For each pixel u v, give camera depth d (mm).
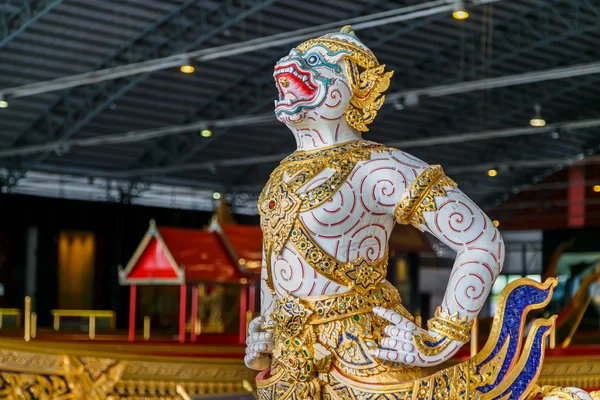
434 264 30312
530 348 3170
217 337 11133
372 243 3121
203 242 10211
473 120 25625
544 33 20781
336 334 3045
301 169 3139
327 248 3066
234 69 20391
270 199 3148
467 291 2936
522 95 24359
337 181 3061
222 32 18406
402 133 25766
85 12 17016
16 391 5898
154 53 18812
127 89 20141
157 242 9984
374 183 3072
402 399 2969
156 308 22234
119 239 26906
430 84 22016
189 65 14883
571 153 29609
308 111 3182
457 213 2982
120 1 16828
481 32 20469
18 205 25031
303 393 3047
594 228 18891
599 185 29203
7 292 24703
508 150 28359
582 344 9891
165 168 24562
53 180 26312
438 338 2936
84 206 26219
